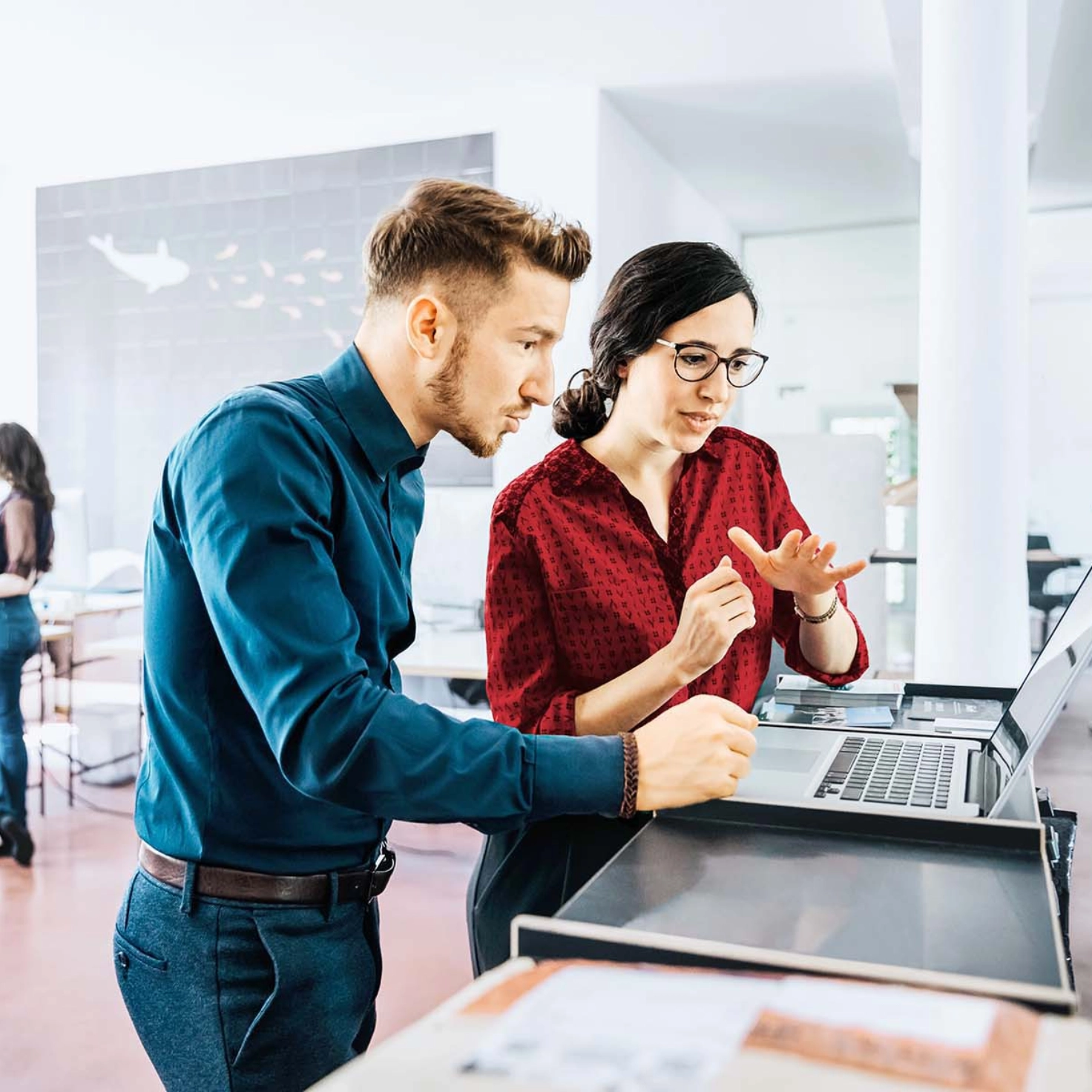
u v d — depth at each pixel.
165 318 5.42
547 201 4.76
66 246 5.61
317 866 0.97
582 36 4.14
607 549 1.21
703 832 0.81
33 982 2.55
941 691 1.42
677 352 1.15
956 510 2.89
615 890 0.68
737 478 1.35
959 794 0.88
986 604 2.87
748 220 7.22
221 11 3.88
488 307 0.92
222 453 0.84
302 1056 0.98
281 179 5.19
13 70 4.43
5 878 3.29
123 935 1.01
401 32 4.08
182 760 0.95
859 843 0.78
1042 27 3.89
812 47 4.26
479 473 4.78
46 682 5.80
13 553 3.36
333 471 0.91
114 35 4.10
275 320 5.22
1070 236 7.35
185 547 0.92
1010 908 0.64
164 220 5.41
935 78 2.92
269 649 0.78
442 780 0.76
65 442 5.64
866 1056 0.37
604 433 1.28
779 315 7.61
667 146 5.52
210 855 0.95
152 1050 1.01
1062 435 7.59
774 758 1.04
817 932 0.61
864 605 3.86
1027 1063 0.36
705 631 1.02
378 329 0.97
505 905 1.08
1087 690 5.95
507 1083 0.36
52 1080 2.10
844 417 7.52
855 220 7.23
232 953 0.95
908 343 7.36
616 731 1.08
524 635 1.19
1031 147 5.23
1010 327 2.88
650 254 1.18
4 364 5.80
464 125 4.88
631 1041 0.39
